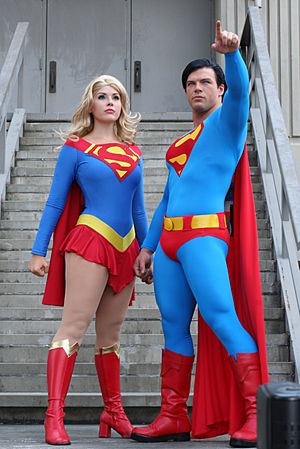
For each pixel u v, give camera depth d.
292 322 5.23
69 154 4.04
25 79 10.61
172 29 10.70
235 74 3.67
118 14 10.70
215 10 10.46
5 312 5.77
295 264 5.48
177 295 3.89
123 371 5.21
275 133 5.72
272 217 6.35
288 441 2.12
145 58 10.66
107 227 3.97
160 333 5.61
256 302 3.75
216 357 3.90
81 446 3.68
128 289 4.12
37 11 10.70
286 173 5.29
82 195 4.11
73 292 3.92
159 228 4.10
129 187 4.05
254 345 3.72
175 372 3.90
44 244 4.03
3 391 5.09
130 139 4.20
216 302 3.71
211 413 3.87
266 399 2.16
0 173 7.21
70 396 4.83
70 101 10.60
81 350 5.36
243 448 3.61
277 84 9.28
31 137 8.39
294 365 5.02
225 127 3.82
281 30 9.37
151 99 10.62
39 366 5.22
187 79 4.07
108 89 4.10
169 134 8.53
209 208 3.81
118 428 4.08
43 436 4.10
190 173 3.86
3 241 6.66
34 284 6.10
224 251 3.83
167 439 3.90
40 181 7.67
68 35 10.67
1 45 10.66
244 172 3.90
